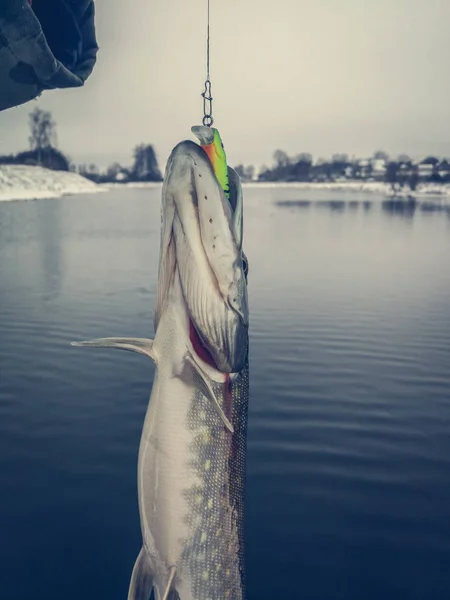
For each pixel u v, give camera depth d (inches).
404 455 258.5
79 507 225.9
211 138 74.0
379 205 1627.7
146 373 361.1
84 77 109.6
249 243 935.7
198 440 76.9
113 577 186.5
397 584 183.8
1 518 218.4
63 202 1733.5
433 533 208.1
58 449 267.4
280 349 400.8
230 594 80.4
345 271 693.9
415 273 677.3
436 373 353.4
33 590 182.2
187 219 72.7
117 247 930.7
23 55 93.0
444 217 1318.9
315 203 1700.3
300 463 251.4
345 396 319.9
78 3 107.2
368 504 223.9
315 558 195.6
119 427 288.8
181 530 77.9
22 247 935.7
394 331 441.4
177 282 75.7
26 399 321.4
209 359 76.0
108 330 452.1
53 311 511.8
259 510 220.5
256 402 311.9
